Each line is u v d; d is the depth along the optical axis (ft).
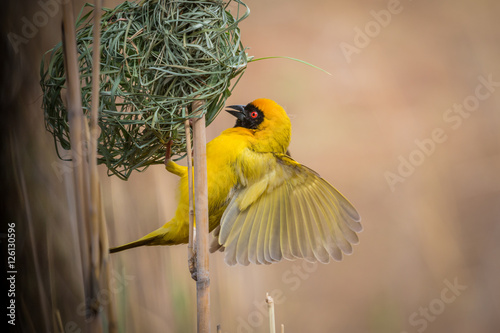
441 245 43.37
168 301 25.07
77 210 13.75
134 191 24.85
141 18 18.03
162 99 17.67
